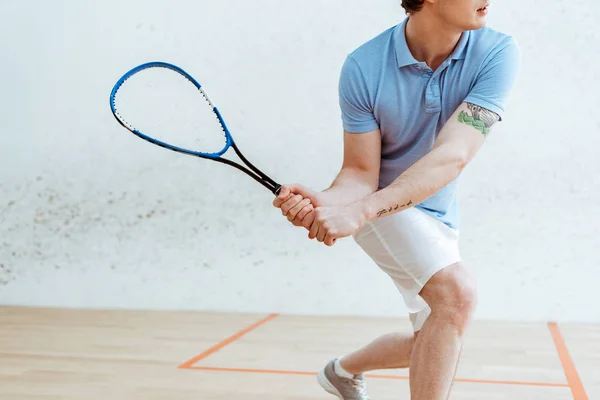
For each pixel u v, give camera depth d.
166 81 3.85
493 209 3.94
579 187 3.86
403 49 1.55
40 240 4.41
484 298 3.97
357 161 1.68
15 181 4.42
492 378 2.68
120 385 2.54
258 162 4.16
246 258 4.20
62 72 4.34
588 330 3.65
